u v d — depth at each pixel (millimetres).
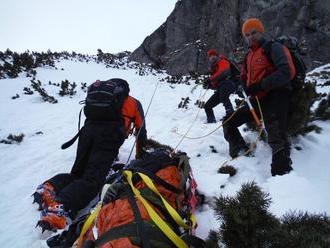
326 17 18812
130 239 2484
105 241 2525
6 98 10750
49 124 8367
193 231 3160
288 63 4406
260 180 4465
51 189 3994
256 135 5707
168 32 25109
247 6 20484
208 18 23094
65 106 10039
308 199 3676
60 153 6441
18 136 7332
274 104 4570
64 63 17484
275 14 19734
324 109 6664
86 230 2984
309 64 18719
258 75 4676
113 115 4328
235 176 4684
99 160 4168
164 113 9195
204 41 22859
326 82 12648
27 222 4273
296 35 19344
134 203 2783
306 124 5648
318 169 4621
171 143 6398
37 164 6051
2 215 4516
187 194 3646
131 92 12578
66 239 3318
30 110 9625
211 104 7672
